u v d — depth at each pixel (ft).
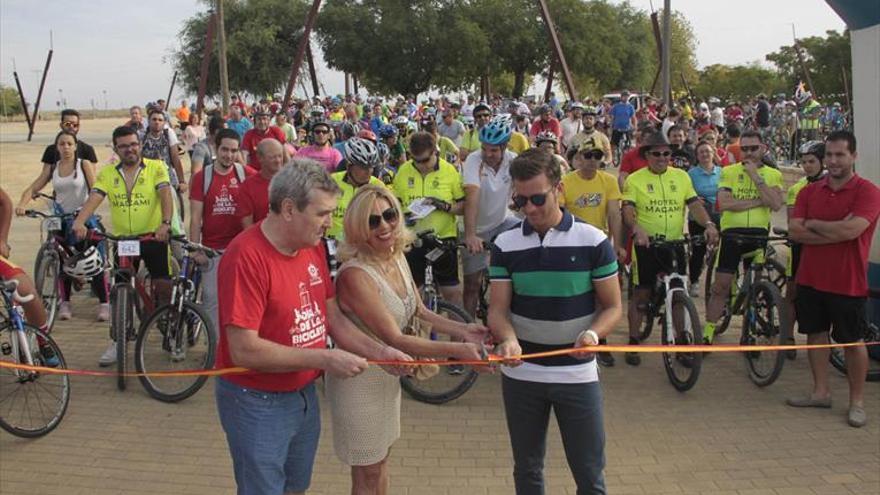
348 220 10.39
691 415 16.92
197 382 17.57
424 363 10.06
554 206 10.16
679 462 14.56
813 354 17.21
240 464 9.60
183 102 77.36
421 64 130.82
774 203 20.13
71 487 13.66
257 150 18.49
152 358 18.35
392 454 15.01
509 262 10.37
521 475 10.83
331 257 17.94
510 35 130.21
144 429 16.19
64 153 22.84
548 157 10.06
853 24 19.67
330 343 13.67
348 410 10.39
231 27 137.49
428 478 13.99
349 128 46.01
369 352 10.04
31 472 14.24
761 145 20.40
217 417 16.83
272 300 9.21
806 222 16.20
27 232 39.58
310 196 9.04
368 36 130.93
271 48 134.92
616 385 18.89
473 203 19.12
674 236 19.70
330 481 13.88
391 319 10.37
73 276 21.65
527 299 10.34
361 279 10.31
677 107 78.48
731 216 20.89
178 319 18.02
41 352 16.69
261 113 33.86
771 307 18.62
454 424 16.56
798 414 16.93
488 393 18.45
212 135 30.83
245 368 8.95
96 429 16.16
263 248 9.20
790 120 63.41
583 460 10.43
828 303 16.37
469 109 88.94
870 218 15.52
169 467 14.44
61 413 16.16
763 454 14.92
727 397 18.01
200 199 19.11
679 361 18.66
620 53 139.85
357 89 151.23
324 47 136.46
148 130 33.37
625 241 20.97
